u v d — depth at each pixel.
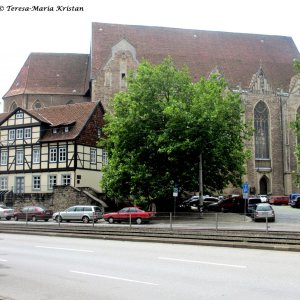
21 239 26.92
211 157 45.09
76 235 28.27
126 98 46.91
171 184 44.91
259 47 88.31
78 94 77.06
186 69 48.75
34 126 56.91
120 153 46.03
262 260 16.44
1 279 13.19
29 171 56.59
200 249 20.48
